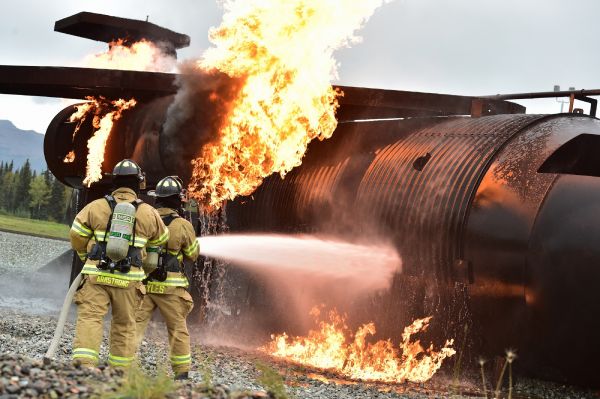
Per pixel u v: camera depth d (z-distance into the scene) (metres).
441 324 10.85
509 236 9.88
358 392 9.17
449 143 11.63
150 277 7.87
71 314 15.88
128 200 7.41
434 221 10.78
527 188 10.00
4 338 10.24
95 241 7.23
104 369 6.00
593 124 11.26
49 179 129.00
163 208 8.28
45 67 14.44
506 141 10.79
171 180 8.38
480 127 11.60
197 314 14.76
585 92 12.73
